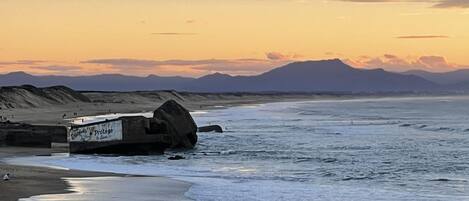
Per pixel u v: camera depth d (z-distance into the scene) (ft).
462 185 111.75
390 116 433.89
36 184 102.42
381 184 112.47
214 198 94.02
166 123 170.71
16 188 97.60
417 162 148.66
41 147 177.27
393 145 197.98
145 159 153.79
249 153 170.60
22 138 177.06
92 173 121.29
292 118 397.60
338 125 317.83
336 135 243.40
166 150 176.35
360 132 263.08
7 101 425.28
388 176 123.65
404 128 293.43
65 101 520.83
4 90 444.96
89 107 490.49
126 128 163.43
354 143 204.74
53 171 122.31
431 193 102.17
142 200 91.04
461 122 347.97
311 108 618.44
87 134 164.55
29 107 437.99
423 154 168.35
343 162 148.66
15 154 160.56
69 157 156.15
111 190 99.25
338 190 103.81
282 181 114.62
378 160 153.48
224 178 118.11
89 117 350.64
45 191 95.91
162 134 166.81
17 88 465.06
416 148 186.60
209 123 331.77
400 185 111.34
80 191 97.04
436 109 578.66
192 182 110.83
